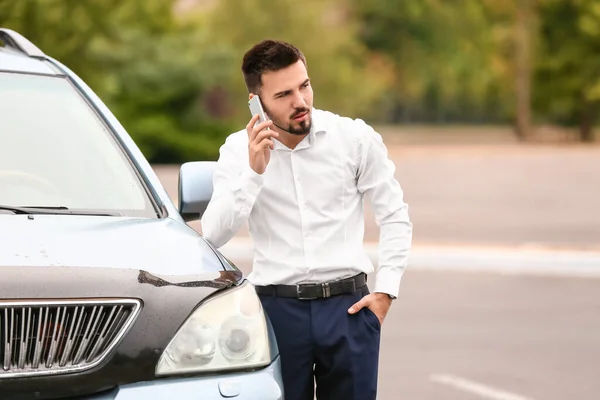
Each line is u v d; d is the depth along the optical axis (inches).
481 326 686.5
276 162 294.8
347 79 5123.0
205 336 242.1
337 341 292.5
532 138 5157.5
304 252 293.1
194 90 3041.3
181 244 261.7
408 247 301.4
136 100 2989.7
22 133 302.8
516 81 5123.0
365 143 299.0
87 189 291.6
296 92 286.7
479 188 1925.4
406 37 6643.7
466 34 6097.4
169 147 2952.8
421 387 526.9
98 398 232.8
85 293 235.1
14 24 1553.9
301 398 296.7
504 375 554.6
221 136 3048.7
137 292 238.7
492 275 912.3
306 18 4896.7
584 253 1005.2
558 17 4968.0
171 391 236.1
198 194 294.0
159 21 3191.4
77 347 233.0
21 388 227.9
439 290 830.5
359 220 301.4
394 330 672.4
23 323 230.7
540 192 1820.9
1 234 252.7
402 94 7106.3
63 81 324.8
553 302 780.0
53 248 247.0
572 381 543.8
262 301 295.7
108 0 1657.2
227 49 3134.8
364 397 296.0
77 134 306.0
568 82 4968.0
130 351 234.8
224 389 240.2
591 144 4751.5
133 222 273.0
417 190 1882.4
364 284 300.4
